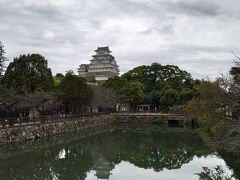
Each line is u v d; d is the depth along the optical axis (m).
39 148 34.78
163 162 30.36
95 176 25.05
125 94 73.94
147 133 51.44
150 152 35.41
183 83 85.19
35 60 48.47
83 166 28.41
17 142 34.62
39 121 41.22
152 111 72.06
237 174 23.16
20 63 47.91
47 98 44.25
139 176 25.16
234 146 18.56
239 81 23.05
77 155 33.03
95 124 59.31
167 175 25.28
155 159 31.80
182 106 69.56
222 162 28.67
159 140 43.88
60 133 45.06
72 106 53.31
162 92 74.94
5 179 23.09
